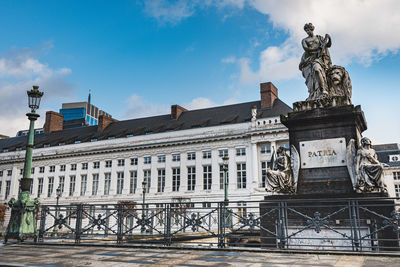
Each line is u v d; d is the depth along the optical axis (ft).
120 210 28.96
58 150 176.24
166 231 26.55
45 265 19.26
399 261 18.49
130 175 156.97
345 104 27.63
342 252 20.92
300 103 28.99
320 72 29.71
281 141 128.77
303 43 31.83
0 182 192.03
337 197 25.07
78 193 166.09
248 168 131.44
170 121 165.48
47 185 176.55
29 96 35.27
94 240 32.99
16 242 30.48
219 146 138.31
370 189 24.57
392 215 21.33
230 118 145.07
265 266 17.94
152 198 146.72
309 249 22.40
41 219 31.48
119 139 161.79
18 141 212.43
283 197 26.43
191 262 19.57
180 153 146.10
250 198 127.34
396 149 173.27
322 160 27.20
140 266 18.75
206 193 136.26
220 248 23.72
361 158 25.58
